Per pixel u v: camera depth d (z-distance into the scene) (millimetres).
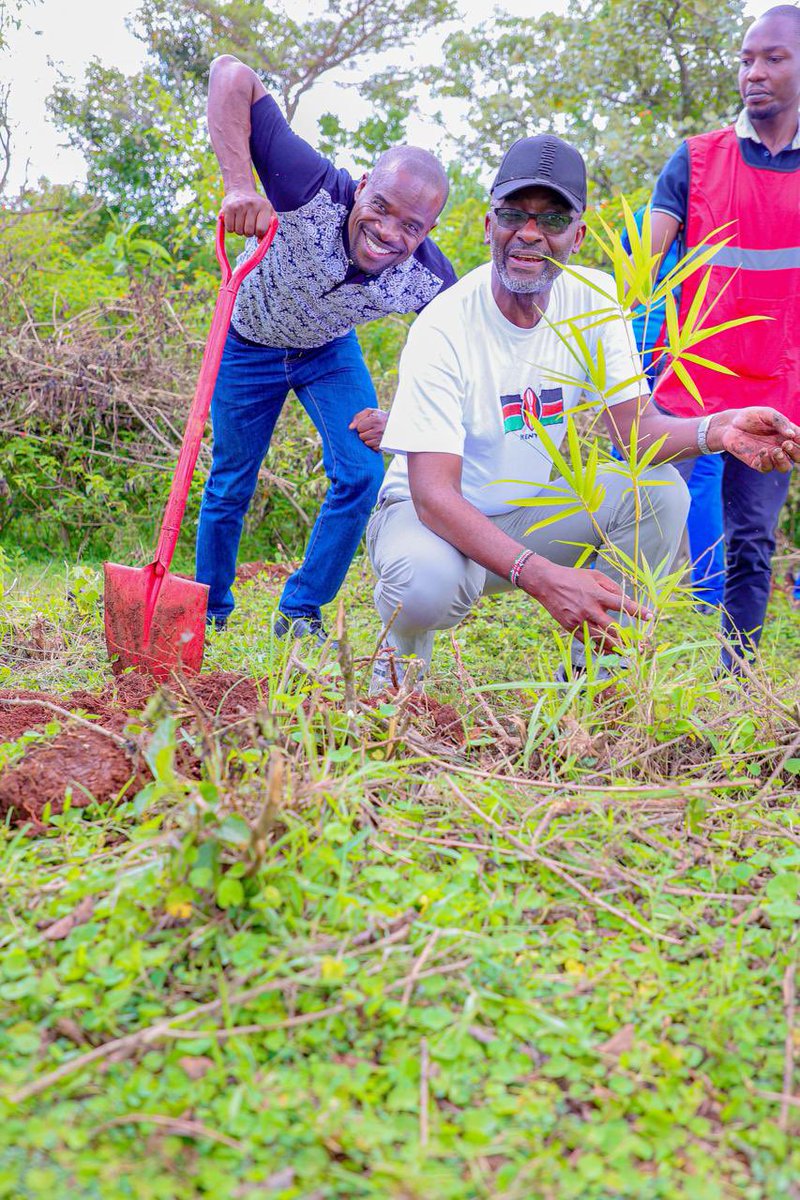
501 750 2570
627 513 3135
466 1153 1389
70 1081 1475
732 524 3943
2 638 3746
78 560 5723
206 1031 1579
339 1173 1338
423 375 2887
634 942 1911
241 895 1745
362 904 1857
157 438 6738
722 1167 1412
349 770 2217
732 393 3838
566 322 2709
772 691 2998
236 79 3393
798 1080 1561
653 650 2738
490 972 1759
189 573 5992
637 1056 1562
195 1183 1329
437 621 3020
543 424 3066
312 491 6551
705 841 2277
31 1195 1272
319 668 2605
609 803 2311
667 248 3908
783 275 3734
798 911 1894
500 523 3197
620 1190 1347
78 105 15766
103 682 3156
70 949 1736
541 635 4352
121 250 8586
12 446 6332
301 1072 1523
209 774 2047
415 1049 1587
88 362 6637
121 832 2158
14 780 2221
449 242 8367
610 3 9453
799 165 3730
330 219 3469
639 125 8992
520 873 2096
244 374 3875
